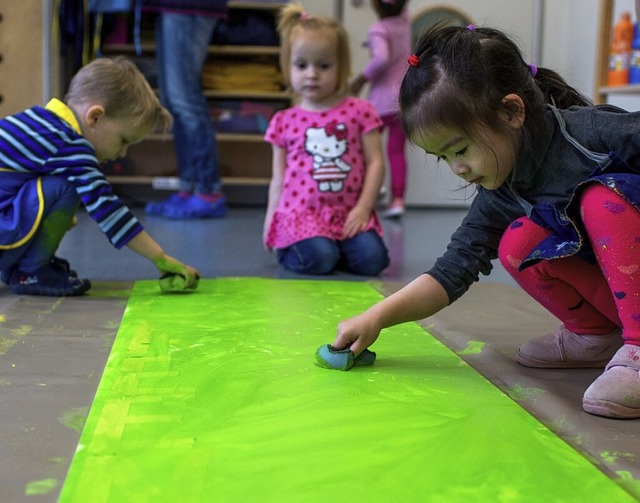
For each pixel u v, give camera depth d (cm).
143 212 329
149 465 66
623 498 62
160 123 158
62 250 210
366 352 98
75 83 149
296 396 84
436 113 85
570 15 352
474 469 66
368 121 202
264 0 352
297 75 202
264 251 220
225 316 126
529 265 91
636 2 116
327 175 195
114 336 113
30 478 65
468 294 151
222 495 61
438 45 88
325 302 141
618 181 84
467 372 96
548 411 84
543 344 101
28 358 101
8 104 288
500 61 86
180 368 95
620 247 83
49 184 143
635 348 83
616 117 87
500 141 86
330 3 375
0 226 140
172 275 149
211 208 314
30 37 286
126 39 346
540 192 92
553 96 96
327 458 68
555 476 65
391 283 165
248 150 387
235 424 76
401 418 78
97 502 60
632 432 77
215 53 357
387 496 61
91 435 73
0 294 147
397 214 324
